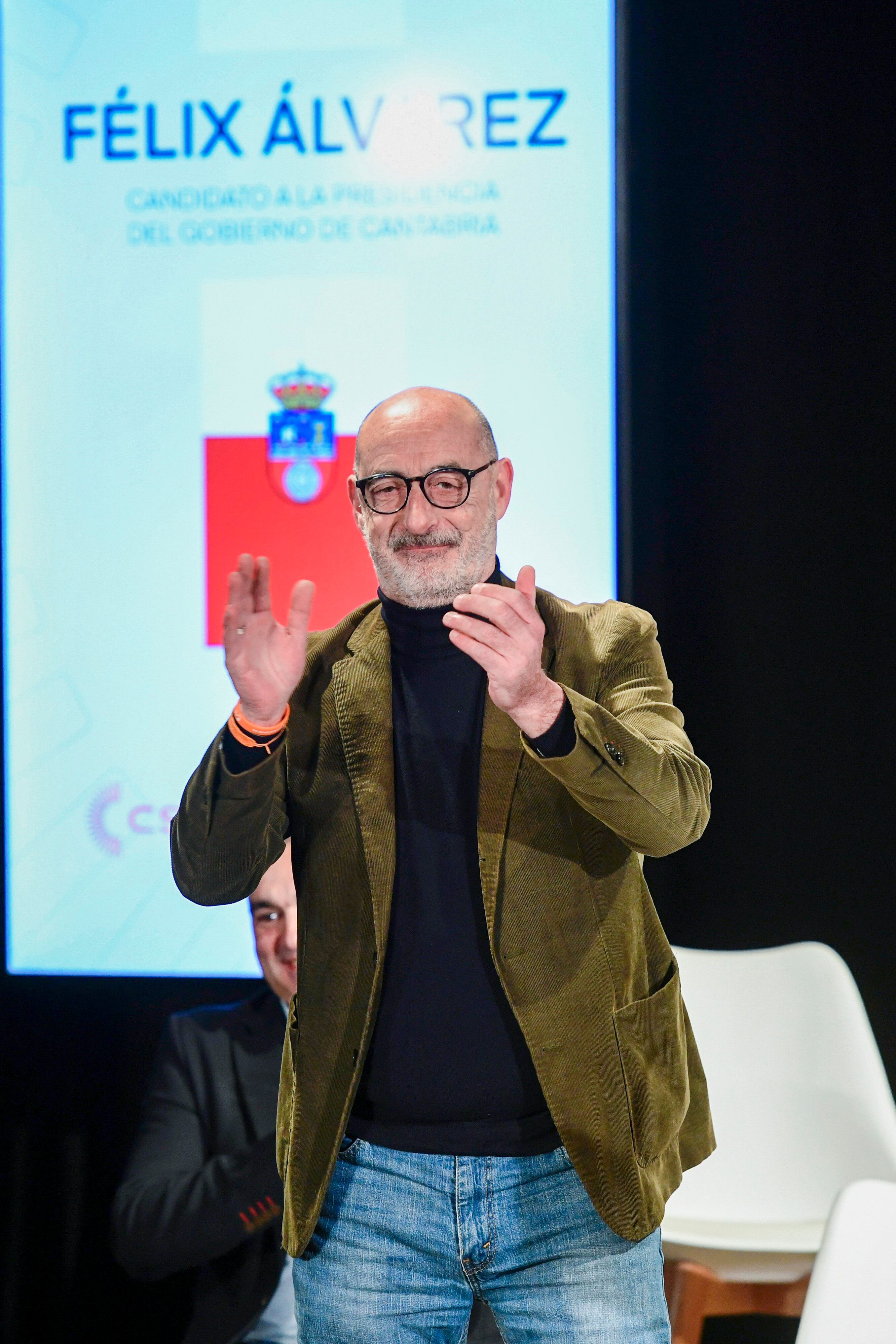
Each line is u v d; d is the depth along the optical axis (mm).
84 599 8516
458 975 4062
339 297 8438
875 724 8453
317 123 8477
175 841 4020
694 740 8586
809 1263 6566
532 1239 4062
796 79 8406
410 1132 4109
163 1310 8664
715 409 8523
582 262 8312
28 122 8609
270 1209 6945
